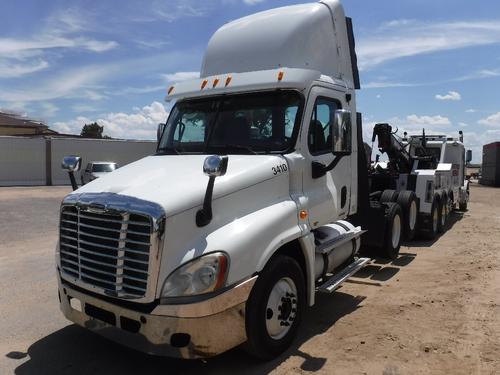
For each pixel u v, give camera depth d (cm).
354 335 522
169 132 586
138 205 389
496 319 564
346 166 630
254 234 424
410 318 573
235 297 400
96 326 430
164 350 383
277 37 582
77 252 439
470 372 431
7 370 448
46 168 3469
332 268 593
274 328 456
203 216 404
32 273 821
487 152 4481
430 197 1116
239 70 595
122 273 396
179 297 380
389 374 428
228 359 464
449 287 704
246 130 532
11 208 1850
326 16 619
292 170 500
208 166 391
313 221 527
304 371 435
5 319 585
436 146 1491
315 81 547
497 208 1981
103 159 3659
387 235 835
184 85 589
